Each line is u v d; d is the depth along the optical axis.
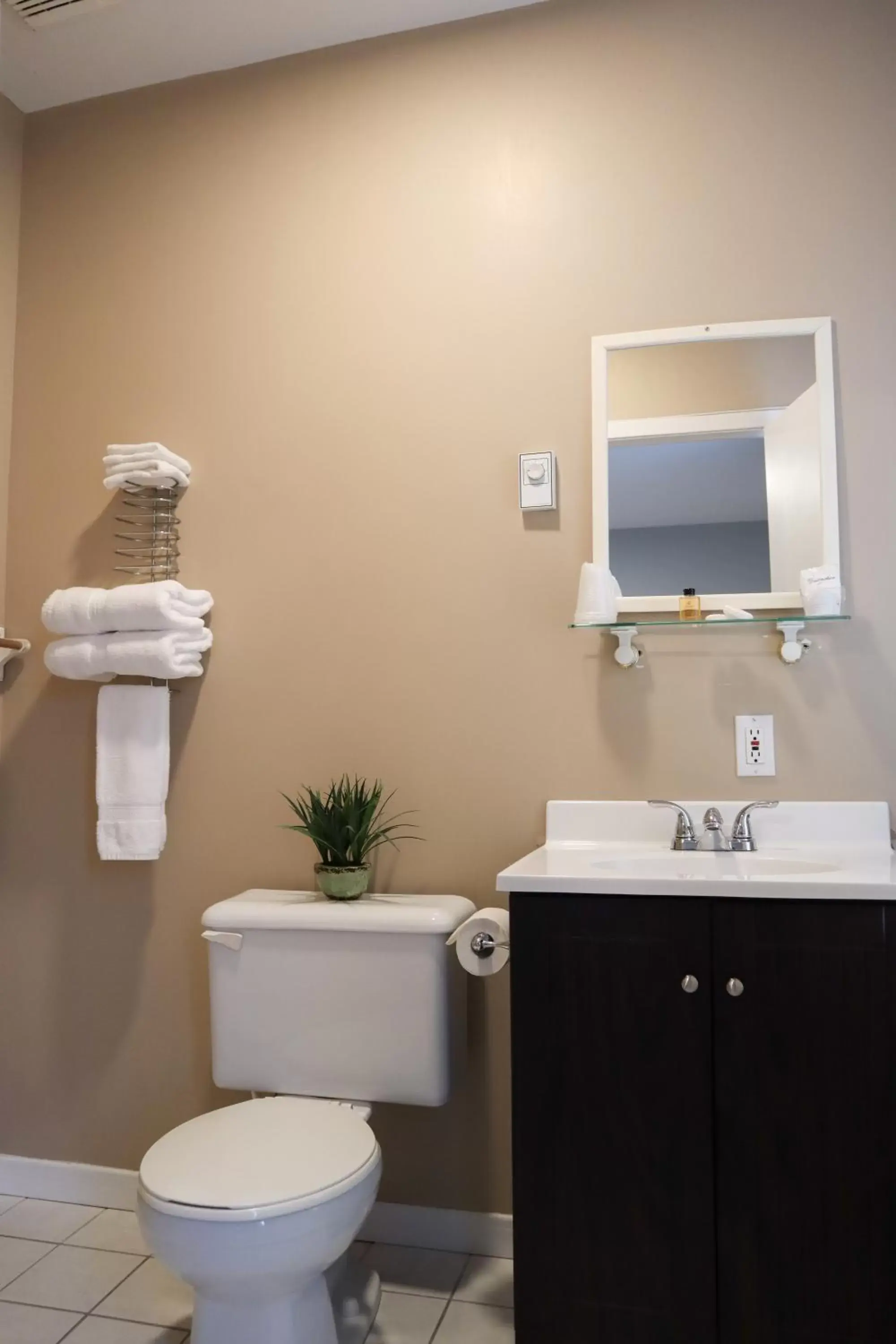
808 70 2.03
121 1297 1.88
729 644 1.99
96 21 2.21
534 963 1.55
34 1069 2.33
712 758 1.99
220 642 2.27
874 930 1.44
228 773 2.24
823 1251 1.42
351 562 2.21
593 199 2.12
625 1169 1.50
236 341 2.32
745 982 1.47
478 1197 2.04
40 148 2.48
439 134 2.22
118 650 2.14
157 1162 1.52
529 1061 1.54
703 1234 1.46
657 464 2.04
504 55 2.20
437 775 2.12
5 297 2.45
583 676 2.06
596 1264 1.50
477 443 2.15
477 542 2.13
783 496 1.97
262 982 1.94
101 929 2.31
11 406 2.46
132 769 2.19
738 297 2.03
